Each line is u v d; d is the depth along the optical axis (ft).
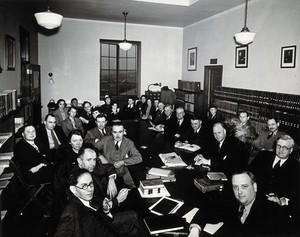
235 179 6.93
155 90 34.40
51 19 14.64
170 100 32.76
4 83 15.76
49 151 14.71
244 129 18.51
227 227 6.91
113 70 33.83
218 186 8.97
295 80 17.49
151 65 34.01
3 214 11.61
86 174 7.14
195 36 30.81
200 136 16.34
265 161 11.33
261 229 6.53
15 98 14.46
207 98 28.40
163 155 12.64
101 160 11.62
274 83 19.34
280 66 18.70
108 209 8.04
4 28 15.98
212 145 14.49
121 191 8.70
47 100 31.27
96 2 22.99
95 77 32.42
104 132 15.61
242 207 7.49
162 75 34.47
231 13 24.00
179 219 7.02
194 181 9.51
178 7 24.09
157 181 8.96
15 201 13.43
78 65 31.71
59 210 9.00
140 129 19.92
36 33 29.40
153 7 24.31
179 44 34.42
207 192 8.86
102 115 15.23
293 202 8.55
